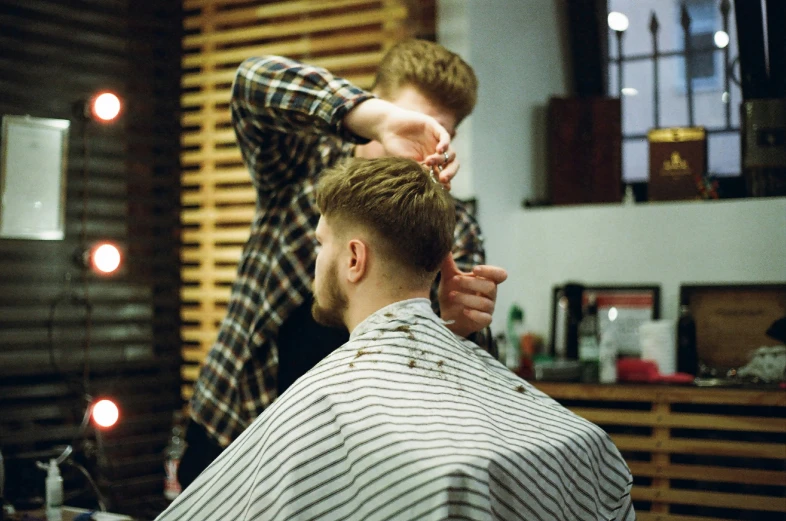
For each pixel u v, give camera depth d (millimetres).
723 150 3201
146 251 3266
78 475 2855
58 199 2869
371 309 1283
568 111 3293
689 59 3270
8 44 2850
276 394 1695
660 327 2830
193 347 3322
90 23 3084
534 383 2773
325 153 1738
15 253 2842
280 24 3197
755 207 2838
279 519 1119
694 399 2535
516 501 1082
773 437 2488
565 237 3166
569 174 3275
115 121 3131
